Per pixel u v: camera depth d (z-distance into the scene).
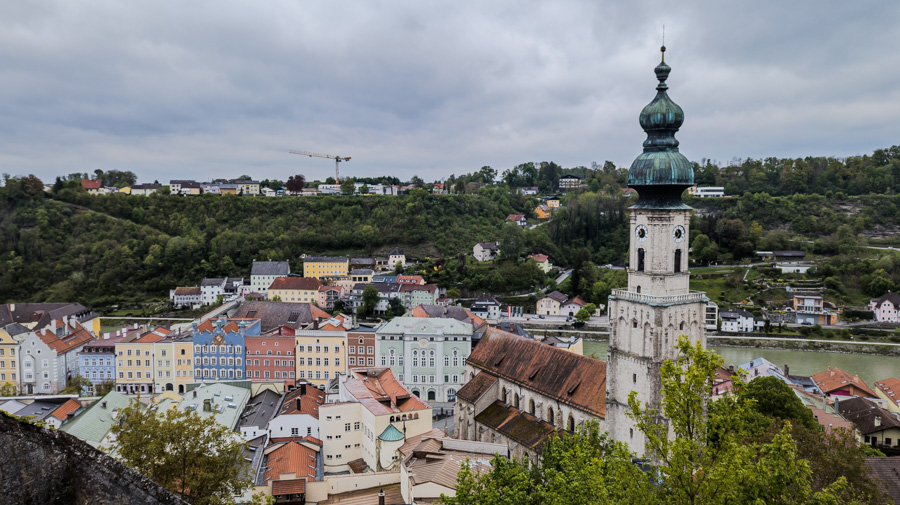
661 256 89.62
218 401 141.88
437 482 85.19
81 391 186.00
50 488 20.62
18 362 191.12
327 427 125.25
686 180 88.81
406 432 123.12
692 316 92.94
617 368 96.25
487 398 127.38
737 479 40.94
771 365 188.38
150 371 192.88
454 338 180.62
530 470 65.69
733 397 45.34
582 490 52.06
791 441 46.19
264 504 88.38
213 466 63.69
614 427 97.25
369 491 101.06
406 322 185.75
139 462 60.69
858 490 68.69
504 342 133.38
